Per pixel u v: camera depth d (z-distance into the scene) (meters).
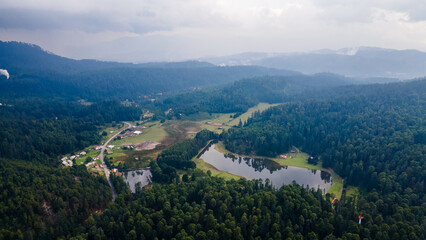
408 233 119.88
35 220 130.12
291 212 138.25
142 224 128.88
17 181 150.00
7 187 142.62
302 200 142.75
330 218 131.38
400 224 125.06
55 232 127.00
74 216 139.62
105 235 129.00
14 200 134.75
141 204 148.75
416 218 132.12
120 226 130.50
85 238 123.50
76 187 159.25
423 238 116.56
